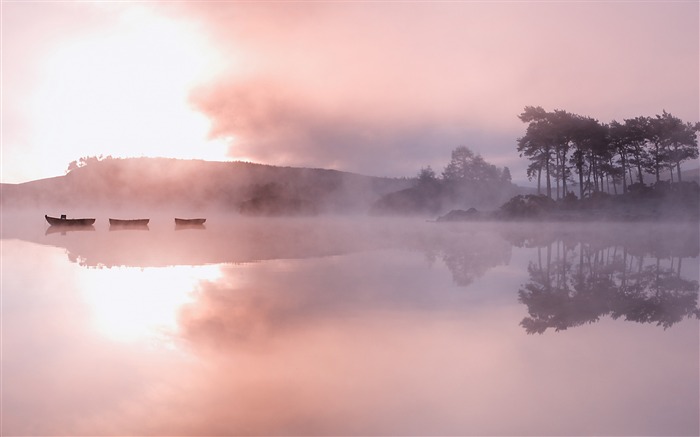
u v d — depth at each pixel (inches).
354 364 460.8
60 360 473.4
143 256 1359.5
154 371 442.9
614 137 3297.2
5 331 576.4
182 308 698.2
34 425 339.3
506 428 335.9
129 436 326.0
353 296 786.8
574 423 343.3
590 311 682.8
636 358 476.1
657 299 767.7
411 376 431.2
